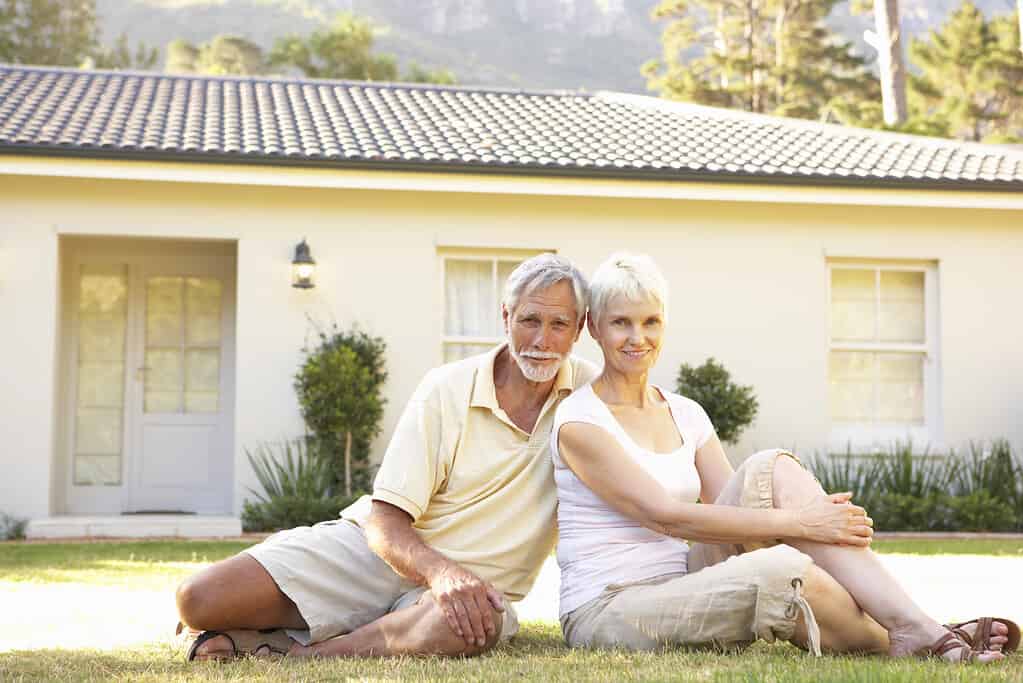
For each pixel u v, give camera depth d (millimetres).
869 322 11117
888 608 3109
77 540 8883
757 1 41750
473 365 3547
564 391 3582
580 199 10633
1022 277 11102
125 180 10062
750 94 38625
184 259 11281
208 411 11266
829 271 11047
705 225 10781
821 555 3213
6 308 9820
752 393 10727
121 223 10039
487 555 3445
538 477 3545
